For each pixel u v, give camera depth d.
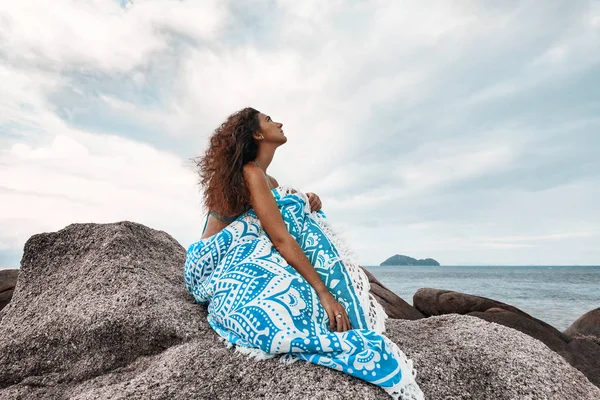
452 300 8.04
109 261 3.38
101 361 2.74
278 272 2.48
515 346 2.65
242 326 2.31
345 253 2.68
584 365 5.33
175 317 2.82
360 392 1.99
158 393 2.11
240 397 2.04
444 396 2.19
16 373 2.84
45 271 3.58
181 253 4.25
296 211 2.81
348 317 2.46
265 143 3.04
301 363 2.18
